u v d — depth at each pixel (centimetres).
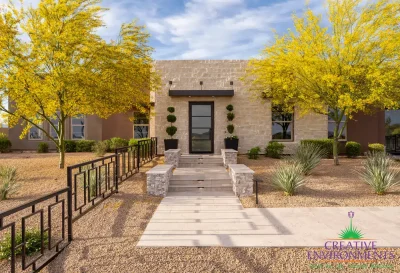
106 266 315
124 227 441
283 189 652
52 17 759
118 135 1568
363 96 851
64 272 304
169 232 414
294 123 1283
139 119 1554
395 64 820
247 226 438
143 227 441
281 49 971
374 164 754
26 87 750
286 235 396
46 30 748
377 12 822
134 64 877
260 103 1265
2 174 755
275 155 1182
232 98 1267
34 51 735
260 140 1268
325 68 871
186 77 1274
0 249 356
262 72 1096
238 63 1278
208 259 329
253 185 725
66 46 727
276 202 577
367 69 830
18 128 1587
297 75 964
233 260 327
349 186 692
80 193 651
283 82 955
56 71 748
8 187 613
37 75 788
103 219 479
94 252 351
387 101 840
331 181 750
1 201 589
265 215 494
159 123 1259
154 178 652
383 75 776
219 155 1138
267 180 771
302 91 973
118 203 573
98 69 833
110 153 1373
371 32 809
